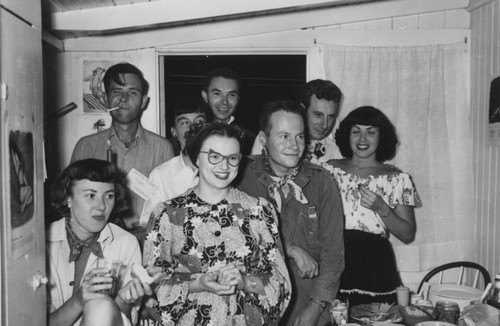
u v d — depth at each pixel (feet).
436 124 11.35
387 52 11.18
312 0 10.03
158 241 5.95
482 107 10.81
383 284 8.44
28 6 4.95
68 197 6.64
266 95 11.91
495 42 10.26
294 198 7.59
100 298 5.75
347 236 8.81
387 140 9.48
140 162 10.85
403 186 9.32
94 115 11.21
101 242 6.86
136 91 10.87
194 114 10.40
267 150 7.51
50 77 11.09
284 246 7.46
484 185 10.81
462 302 7.29
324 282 7.54
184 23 11.16
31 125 5.01
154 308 6.22
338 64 11.13
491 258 10.59
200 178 6.11
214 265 5.87
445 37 11.30
